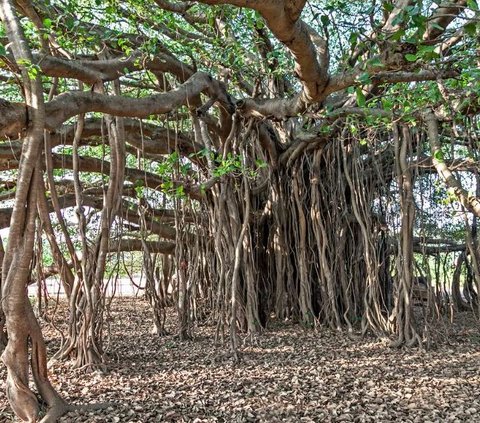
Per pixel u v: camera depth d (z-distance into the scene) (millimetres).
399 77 5805
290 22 4008
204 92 8531
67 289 8484
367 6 8180
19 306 5168
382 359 8234
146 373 7504
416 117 7750
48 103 5363
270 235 11391
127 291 21188
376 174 10586
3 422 5586
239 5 3496
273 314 11594
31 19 6285
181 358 8516
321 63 5508
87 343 7770
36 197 5176
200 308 11688
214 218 9719
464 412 5598
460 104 6859
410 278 9383
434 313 9703
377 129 9172
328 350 8969
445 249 12484
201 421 5391
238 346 9188
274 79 10703
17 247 5109
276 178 11234
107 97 6051
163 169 8008
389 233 10500
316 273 11227
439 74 5004
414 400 6070
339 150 10656
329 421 5422
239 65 8758
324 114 8430
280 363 8023
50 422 5309
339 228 10898
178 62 8750
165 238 11750
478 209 6340
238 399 6160
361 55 7574
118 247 9016
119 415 5566
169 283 13133
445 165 6871
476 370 7441
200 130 9664
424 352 8742
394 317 9602
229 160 8125
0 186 10953
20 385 5273
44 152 8477
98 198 10648
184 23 10562
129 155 13133
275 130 11398
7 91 9297
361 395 6293
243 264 10492
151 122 11203
